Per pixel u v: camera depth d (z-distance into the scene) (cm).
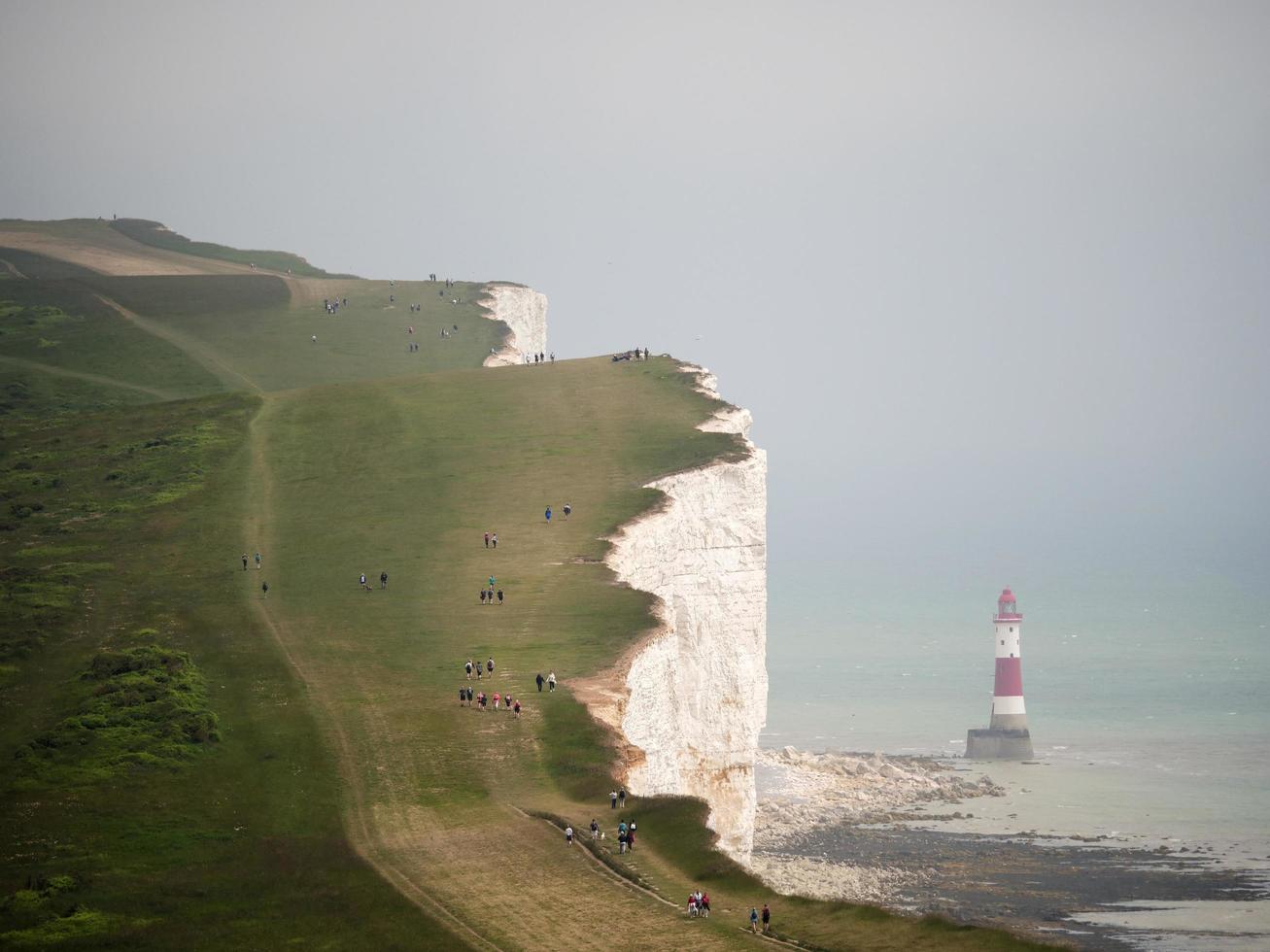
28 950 10469
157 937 10606
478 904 10831
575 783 13238
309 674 16100
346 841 12162
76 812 12838
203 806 12962
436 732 14375
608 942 10150
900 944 10119
